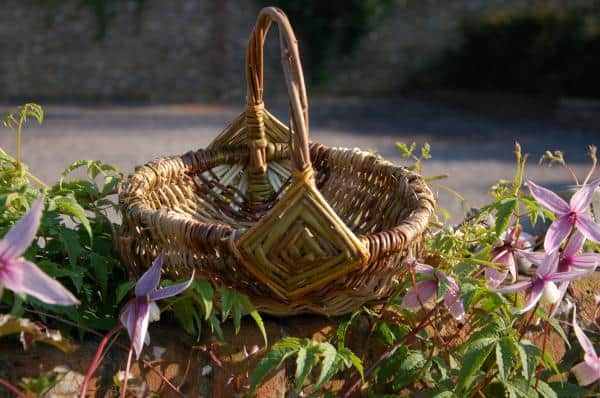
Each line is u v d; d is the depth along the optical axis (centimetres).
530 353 145
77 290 148
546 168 652
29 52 963
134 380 139
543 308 159
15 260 117
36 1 963
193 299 150
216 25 991
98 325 150
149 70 984
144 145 686
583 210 147
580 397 171
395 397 162
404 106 937
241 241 139
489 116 884
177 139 720
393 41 1016
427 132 788
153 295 134
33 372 139
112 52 976
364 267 144
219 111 902
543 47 964
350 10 984
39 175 563
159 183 183
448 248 170
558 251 151
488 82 1002
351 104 944
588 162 674
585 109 900
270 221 138
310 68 1002
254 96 194
